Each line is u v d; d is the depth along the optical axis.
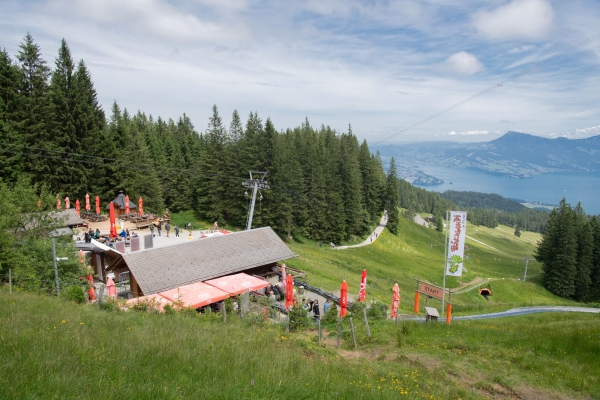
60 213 41.94
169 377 7.49
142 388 6.40
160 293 24.44
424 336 18.42
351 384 9.93
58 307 14.82
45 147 51.12
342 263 56.78
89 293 22.38
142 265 28.34
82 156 54.91
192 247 32.00
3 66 49.22
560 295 80.12
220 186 66.56
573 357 15.38
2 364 6.40
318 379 9.49
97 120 60.53
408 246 98.50
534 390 12.84
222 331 14.95
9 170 44.97
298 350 14.57
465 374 14.00
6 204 24.31
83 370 6.95
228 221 70.00
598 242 84.31
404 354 15.77
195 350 9.92
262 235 37.09
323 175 75.38
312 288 35.12
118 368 7.45
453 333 19.17
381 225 105.31
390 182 100.94
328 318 23.41
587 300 81.69
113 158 59.12
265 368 9.35
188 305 22.52
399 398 9.85
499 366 14.76
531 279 87.19
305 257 51.09
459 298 57.81
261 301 25.45
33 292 19.64
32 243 23.47
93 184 57.25
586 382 13.12
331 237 78.12
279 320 23.59
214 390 7.02
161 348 9.45
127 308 20.09
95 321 12.97
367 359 15.41
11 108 50.09
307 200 72.50
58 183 53.75
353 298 34.56
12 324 9.73
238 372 8.52
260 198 63.59
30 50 52.81
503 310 40.78
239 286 26.58
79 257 25.53
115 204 56.91
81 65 60.03
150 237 41.25
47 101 53.44
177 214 72.25
